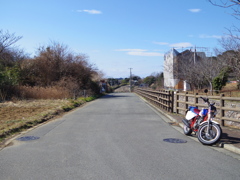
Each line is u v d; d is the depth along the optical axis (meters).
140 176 4.78
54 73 31.12
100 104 21.78
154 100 20.44
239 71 14.76
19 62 29.53
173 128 9.97
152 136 8.42
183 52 33.75
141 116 13.49
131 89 78.31
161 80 51.88
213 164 5.53
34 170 5.12
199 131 7.34
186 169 5.18
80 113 15.03
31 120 11.21
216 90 21.88
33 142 7.57
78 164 5.48
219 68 22.31
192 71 26.45
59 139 7.94
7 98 20.56
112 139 7.92
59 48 32.62
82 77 34.78
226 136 7.89
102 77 63.44
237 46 15.60
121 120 12.01
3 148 6.93
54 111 14.59
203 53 31.97
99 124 10.83
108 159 5.84
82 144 7.27
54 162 5.63
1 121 10.81
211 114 7.25
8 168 5.25
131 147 6.94
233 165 5.46
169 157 6.03
